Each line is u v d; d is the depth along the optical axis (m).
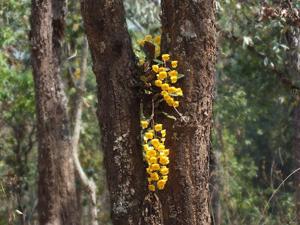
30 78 12.09
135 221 4.26
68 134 8.24
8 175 11.08
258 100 14.53
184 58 4.21
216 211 9.91
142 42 4.47
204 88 4.24
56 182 8.12
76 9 12.09
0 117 14.48
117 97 4.29
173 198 4.25
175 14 4.24
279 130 16.86
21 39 12.85
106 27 4.28
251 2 9.94
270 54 11.61
